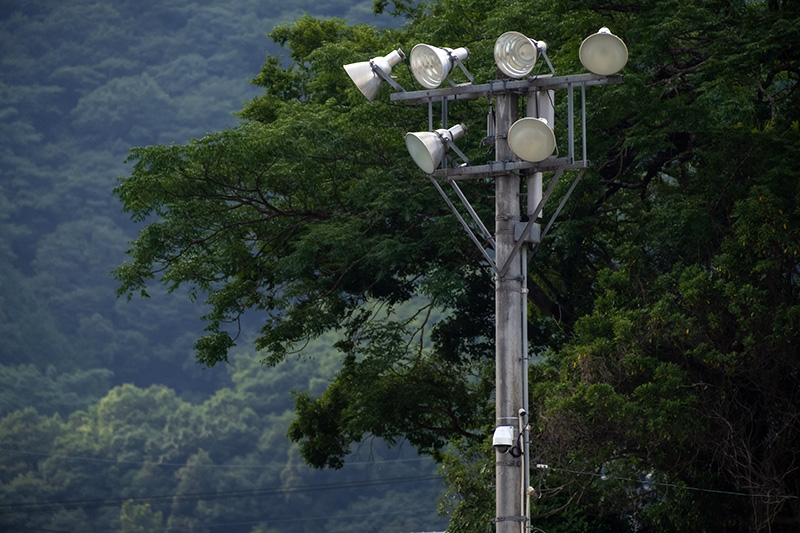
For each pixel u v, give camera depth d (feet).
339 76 227.81
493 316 234.79
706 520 154.30
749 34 174.60
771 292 146.72
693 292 145.89
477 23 207.00
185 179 208.74
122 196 211.20
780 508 145.07
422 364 238.27
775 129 170.91
